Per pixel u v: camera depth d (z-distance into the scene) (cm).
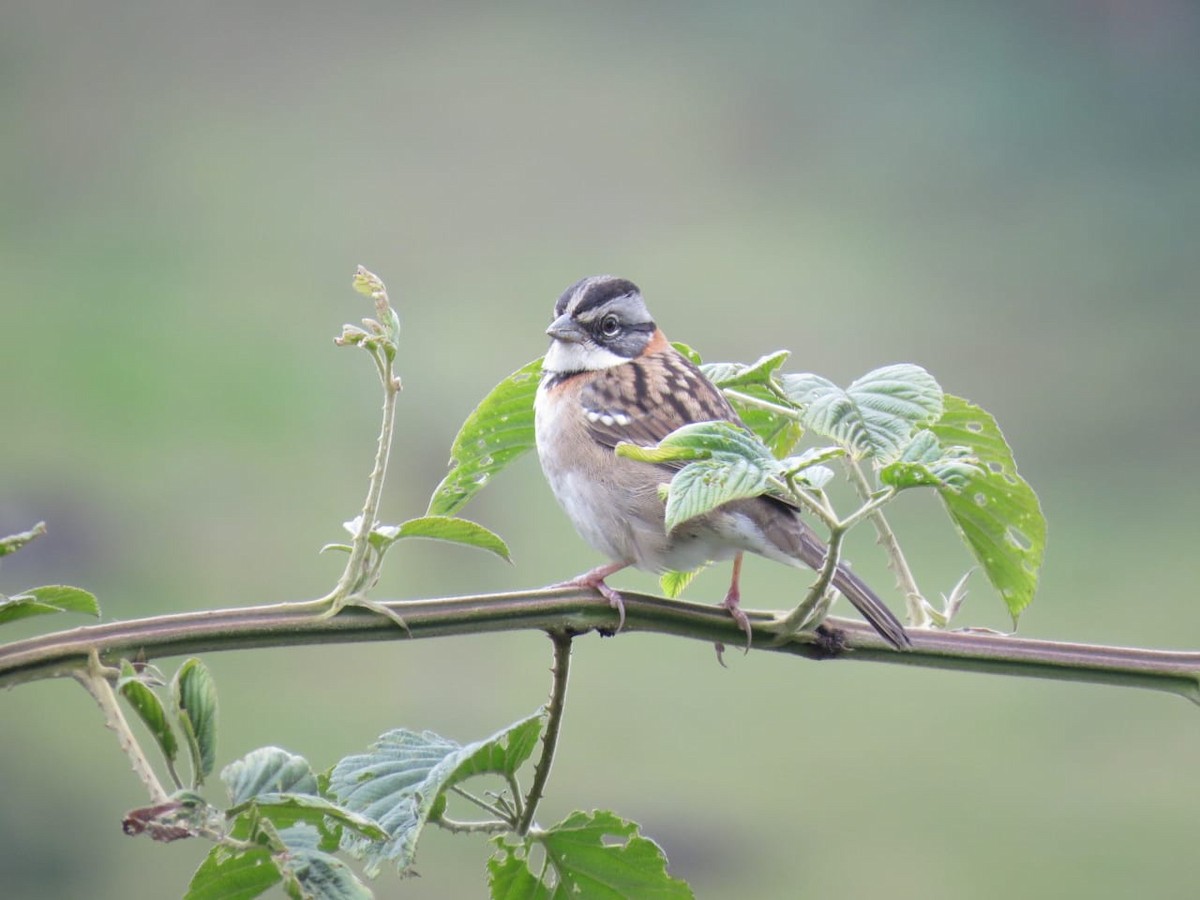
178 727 338
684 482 351
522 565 1400
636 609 412
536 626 399
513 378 498
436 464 1537
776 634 427
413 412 1608
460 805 1080
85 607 363
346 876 351
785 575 1261
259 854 359
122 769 1130
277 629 374
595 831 401
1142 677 432
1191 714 1212
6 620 356
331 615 379
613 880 404
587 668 1268
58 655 351
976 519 488
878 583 1305
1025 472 1611
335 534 1447
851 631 436
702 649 1297
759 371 427
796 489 364
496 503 1474
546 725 387
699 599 1235
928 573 1317
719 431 360
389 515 1478
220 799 1075
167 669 1211
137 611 1334
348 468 1538
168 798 325
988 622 1279
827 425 410
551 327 678
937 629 440
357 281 368
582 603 404
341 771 380
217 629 369
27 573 1381
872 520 462
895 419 411
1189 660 432
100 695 340
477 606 394
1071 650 435
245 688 1209
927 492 1427
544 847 404
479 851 1055
